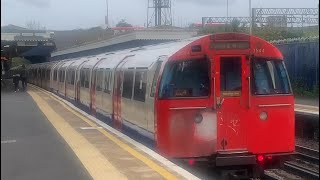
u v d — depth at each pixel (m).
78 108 23.84
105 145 11.33
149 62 11.44
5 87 47.22
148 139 11.39
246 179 10.49
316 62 26.12
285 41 29.00
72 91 28.70
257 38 10.04
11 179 8.10
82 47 56.16
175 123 9.80
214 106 9.82
